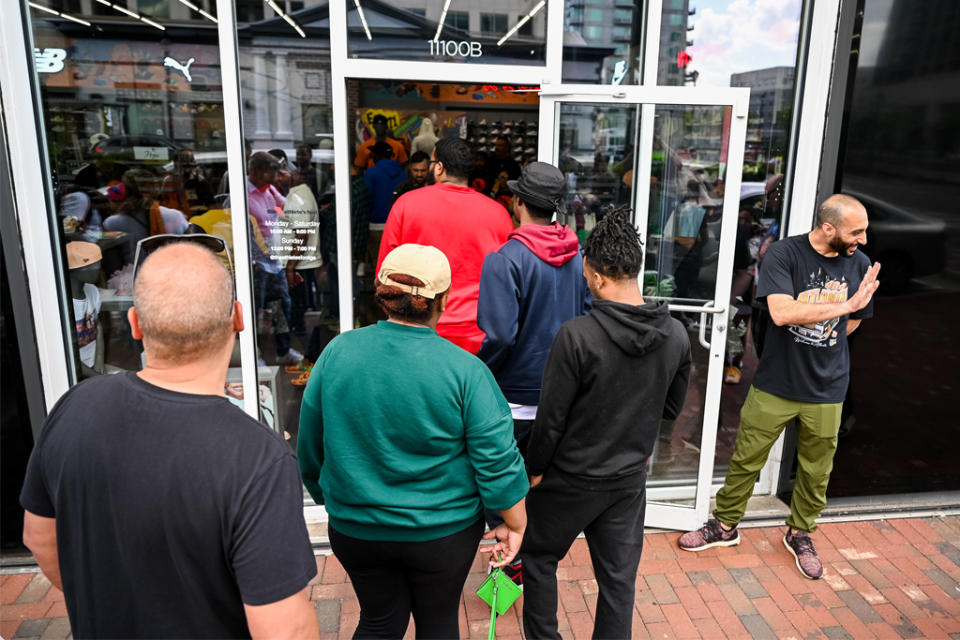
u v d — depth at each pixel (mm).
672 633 2656
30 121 2908
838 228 2693
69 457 1214
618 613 2145
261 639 1199
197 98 3092
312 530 3316
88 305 3186
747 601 2850
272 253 3295
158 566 1190
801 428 2990
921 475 3695
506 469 1784
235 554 1191
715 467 3834
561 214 3221
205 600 1221
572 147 3260
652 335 1961
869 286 2600
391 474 1735
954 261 3459
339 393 1733
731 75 3393
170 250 1313
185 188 3166
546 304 2531
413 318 1749
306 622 1243
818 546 3268
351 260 3338
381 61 3119
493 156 6027
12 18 2820
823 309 2684
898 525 3451
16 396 3021
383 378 1696
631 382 2010
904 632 2670
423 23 3115
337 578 2969
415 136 6102
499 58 3205
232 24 3021
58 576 1392
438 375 1693
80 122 3025
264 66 3105
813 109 3322
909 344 3547
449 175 2729
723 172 3189
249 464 1207
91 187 3086
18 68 2857
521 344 2568
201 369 1274
